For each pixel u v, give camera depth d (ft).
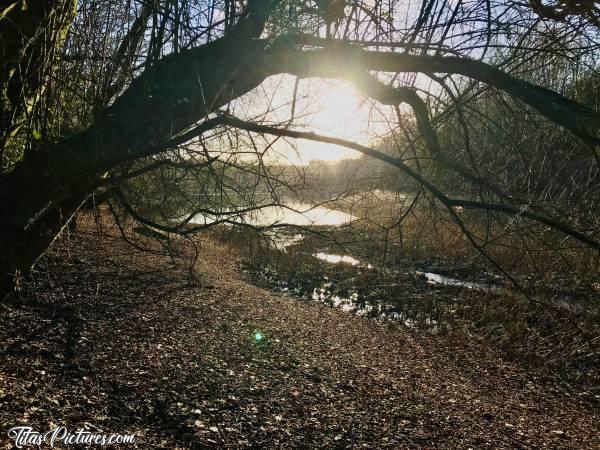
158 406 23.15
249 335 38.50
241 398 26.12
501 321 49.26
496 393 34.04
